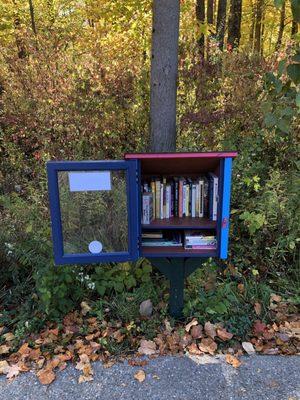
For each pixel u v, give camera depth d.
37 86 4.10
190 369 2.26
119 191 2.26
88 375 2.21
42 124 4.12
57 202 2.21
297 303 2.86
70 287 2.75
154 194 2.44
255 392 2.08
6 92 4.19
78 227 2.30
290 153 3.71
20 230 2.97
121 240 2.35
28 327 2.56
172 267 2.54
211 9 8.12
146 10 5.54
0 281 2.98
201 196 2.48
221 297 2.74
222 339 2.47
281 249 3.12
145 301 2.70
